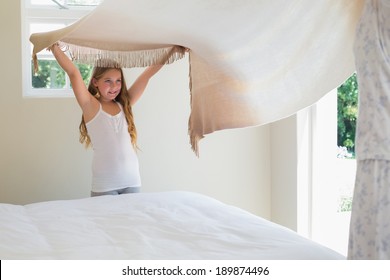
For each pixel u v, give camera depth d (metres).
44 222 2.31
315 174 3.66
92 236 2.05
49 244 1.96
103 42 2.82
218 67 2.66
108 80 3.28
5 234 2.07
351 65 2.23
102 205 2.67
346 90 4.23
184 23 2.38
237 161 3.98
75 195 3.67
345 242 3.77
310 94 2.40
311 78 2.36
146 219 2.33
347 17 2.13
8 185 3.57
